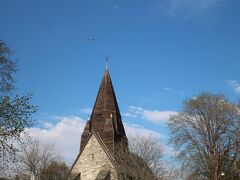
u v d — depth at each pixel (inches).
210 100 1987.0
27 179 2271.2
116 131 2313.0
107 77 2546.8
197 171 1851.6
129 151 1985.7
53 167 2485.2
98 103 2440.9
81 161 2260.1
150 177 1822.1
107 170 2144.4
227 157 1883.6
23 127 877.8
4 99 860.6
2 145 859.4
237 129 1898.4
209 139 1910.7
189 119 1969.7
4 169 962.7
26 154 2290.8
